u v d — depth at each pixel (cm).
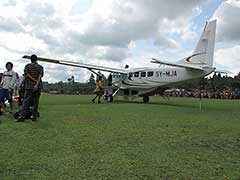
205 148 559
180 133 709
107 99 2255
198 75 1973
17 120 830
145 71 2234
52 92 5156
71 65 2114
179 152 523
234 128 809
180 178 387
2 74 1014
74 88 5081
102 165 434
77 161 451
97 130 723
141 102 2320
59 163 438
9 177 374
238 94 4256
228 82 6216
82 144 563
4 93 973
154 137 650
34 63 837
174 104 2103
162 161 463
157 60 1819
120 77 2356
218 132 735
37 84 827
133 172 407
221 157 496
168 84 2127
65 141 584
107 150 523
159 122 912
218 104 2244
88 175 390
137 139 623
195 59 2003
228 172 414
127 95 2411
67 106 1498
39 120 873
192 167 435
